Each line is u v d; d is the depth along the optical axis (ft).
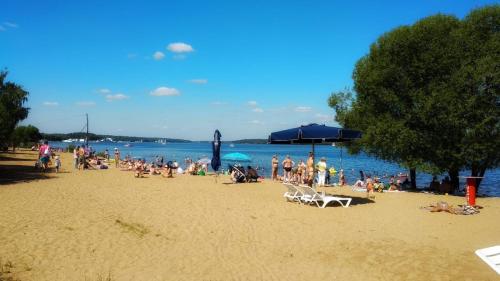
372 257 30.07
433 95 68.54
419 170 73.97
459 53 69.77
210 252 30.50
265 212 46.75
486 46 68.59
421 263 28.60
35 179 72.59
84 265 25.88
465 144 68.44
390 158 81.92
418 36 72.54
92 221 37.63
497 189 97.60
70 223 36.29
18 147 273.33
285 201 55.52
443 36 72.02
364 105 82.33
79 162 103.76
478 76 64.75
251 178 82.33
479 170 76.43
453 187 73.00
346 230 38.63
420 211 49.67
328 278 25.70
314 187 58.18
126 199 51.90
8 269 24.08
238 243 33.30
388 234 37.19
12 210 40.81
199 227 38.06
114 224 36.96
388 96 75.72
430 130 73.51
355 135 51.26
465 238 35.86
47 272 24.21
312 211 48.37
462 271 26.81
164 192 60.64
